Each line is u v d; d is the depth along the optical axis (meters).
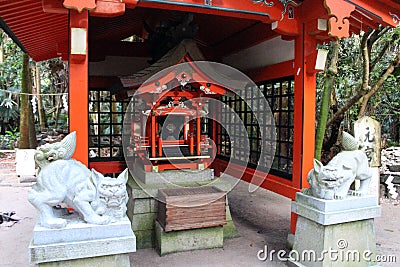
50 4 2.35
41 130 10.41
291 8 3.01
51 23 3.42
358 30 3.46
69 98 2.42
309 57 3.05
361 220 2.77
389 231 3.81
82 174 2.20
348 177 2.73
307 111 3.12
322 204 2.62
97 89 4.94
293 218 3.21
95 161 4.63
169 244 3.17
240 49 4.42
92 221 2.12
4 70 10.84
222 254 3.18
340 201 2.65
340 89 5.98
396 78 5.72
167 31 3.69
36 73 10.09
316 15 2.85
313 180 2.79
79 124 2.45
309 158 3.15
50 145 2.17
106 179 2.18
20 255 3.11
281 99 3.84
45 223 2.06
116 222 2.17
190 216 3.17
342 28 2.74
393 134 8.15
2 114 11.62
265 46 3.91
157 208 3.40
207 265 2.93
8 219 4.15
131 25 4.98
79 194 2.11
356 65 5.78
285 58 3.53
